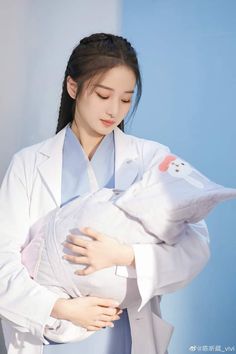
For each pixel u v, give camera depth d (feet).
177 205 4.31
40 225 4.77
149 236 4.45
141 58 8.06
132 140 5.11
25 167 4.94
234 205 7.95
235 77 8.05
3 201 4.83
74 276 4.42
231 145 8.02
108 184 4.88
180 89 8.05
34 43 7.84
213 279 7.91
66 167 4.91
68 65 4.87
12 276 4.50
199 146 8.03
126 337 4.66
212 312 7.88
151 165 4.86
